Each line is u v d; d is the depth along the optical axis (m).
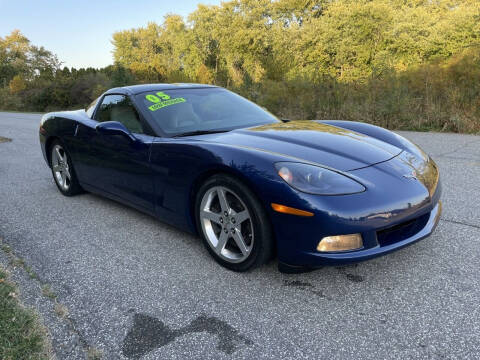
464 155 5.59
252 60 42.94
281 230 2.19
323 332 1.91
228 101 3.61
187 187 2.67
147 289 2.38
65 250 2.98
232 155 2.38
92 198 4.29
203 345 1.86
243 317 2.06
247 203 2.31
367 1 43.62
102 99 3.87
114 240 3.13
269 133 2.81
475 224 3.10
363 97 10.15
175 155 2.71
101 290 2.38
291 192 2.12
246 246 2.44
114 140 3.28
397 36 33.72
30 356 1.76
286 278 2.44
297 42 40.03
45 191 4.66
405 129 8.70
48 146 4.44
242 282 2.41
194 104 3.38
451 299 2.13
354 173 2.28
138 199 3.20
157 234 3.22
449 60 9.55
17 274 2.56
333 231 2.07
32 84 38.38
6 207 4.10
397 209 2.17
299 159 2.32
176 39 60.25
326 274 2.46
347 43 35.12
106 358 1.79
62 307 2.19
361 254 2.11
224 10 52.34
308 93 11.38
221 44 49.25
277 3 52.75
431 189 2.42
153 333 1.96
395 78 10.07
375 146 2.70
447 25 32.09
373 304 2.12
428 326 1.92
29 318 2.00
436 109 8.52
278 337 1.89
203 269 2.61
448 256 2.60
